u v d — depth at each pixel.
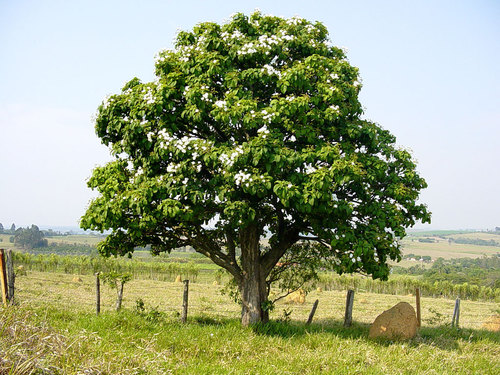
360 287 49.78
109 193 12.42
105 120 13.12
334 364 9.55
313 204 11.09
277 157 10.83
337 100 12.34
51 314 12.05
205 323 14.24
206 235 14.10
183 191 11.19
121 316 11.47
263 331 12.55
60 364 6.13
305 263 15.73
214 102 12.12
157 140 11.88
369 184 13.01
